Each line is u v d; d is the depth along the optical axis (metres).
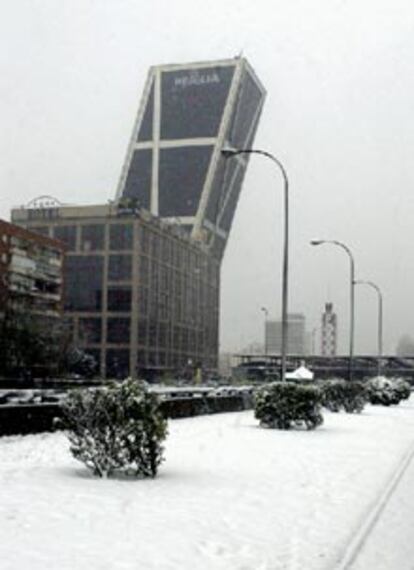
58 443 17.92
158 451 13.07
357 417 35.78
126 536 8.38
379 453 18.98
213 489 11.91
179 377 167.75
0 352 90.12
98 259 156.12
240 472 14.11
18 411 19.70
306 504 11.01
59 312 130.38
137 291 154.12
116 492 11.12
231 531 8.94
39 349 94.75
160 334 166.62
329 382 39.47
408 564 7.90
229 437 21.88
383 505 11.33
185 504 10.48
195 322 191.50
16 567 6.89
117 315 154.00
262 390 26.30
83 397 12.91
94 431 12.73
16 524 8.62
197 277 194.50
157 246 166.00
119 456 12.73
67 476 12.50
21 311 98.12
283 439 21.70
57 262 130.50
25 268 119.75
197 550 7.95
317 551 8.21
